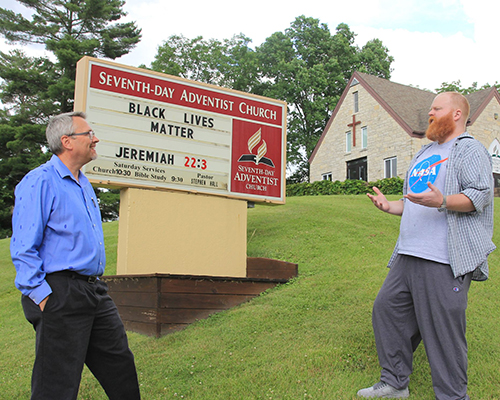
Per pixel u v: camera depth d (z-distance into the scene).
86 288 3.04
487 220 3.52
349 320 5.23
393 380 3.63
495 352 4.41
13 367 5.09
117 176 6.46
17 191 3.04
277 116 7.92
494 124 25.22
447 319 3.36
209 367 4.39
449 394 3.31
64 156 3.30
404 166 24.53
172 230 6.72
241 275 7.22
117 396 3.30
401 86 29.03
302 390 3.80
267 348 4.73
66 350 2.90
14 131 28.11
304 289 6.45
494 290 6.21
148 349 5.03
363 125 27.52
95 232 3.21
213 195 7.15
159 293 5.51
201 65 38.28
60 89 27.31
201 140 7.16
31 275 2.84
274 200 7.70
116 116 6.55
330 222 10.47
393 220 10.87
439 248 3.44
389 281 3.76
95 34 31.22
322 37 39.84
